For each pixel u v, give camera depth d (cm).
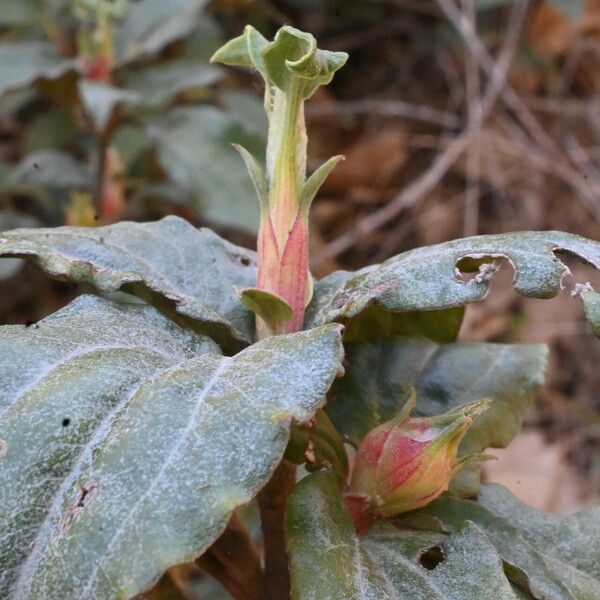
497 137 86
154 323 26
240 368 21
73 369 21
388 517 26
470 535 24
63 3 68
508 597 22
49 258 26
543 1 85
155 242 30
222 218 59
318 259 78
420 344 31
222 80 78
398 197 85
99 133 60
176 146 61
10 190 66
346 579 22
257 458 19
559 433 81
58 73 58
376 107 89
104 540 18
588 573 28
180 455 19
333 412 30
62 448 20
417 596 22
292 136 26
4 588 18
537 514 30
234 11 83
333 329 22
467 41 83
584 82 93
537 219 88
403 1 90
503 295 85
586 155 89
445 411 30
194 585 48
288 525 23
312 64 22
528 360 32
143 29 64
